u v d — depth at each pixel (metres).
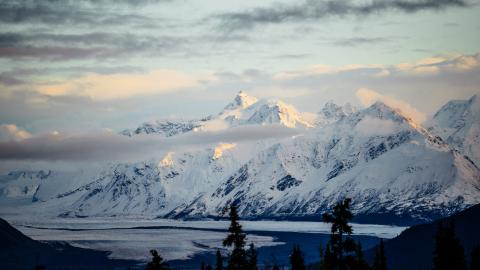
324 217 121.19
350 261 120.12
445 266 142.62
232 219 138.75
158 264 146.12
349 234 120.75
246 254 138.88
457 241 143.62
